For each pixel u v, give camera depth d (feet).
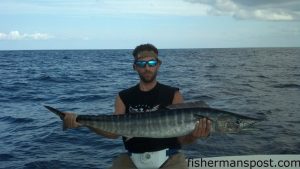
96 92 74.69
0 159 28.25
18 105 59.62
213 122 13.32
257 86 81.30
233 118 13.39
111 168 15.71
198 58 267.80
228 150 27.96
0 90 81.97
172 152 15.11
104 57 325.83
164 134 13.61
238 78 103.30
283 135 32.55
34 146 31.96
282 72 129.39
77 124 13.97
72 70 150.41
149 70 14.65
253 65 176.24
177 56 311.06
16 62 231.91
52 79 108.88
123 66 178.40
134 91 15.17
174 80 94.89
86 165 26.48
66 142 32.94
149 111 14.01
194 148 28.32
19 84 94.89
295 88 77.92
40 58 305.12
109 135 15.01
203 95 63.82
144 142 14.84
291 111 47.14
